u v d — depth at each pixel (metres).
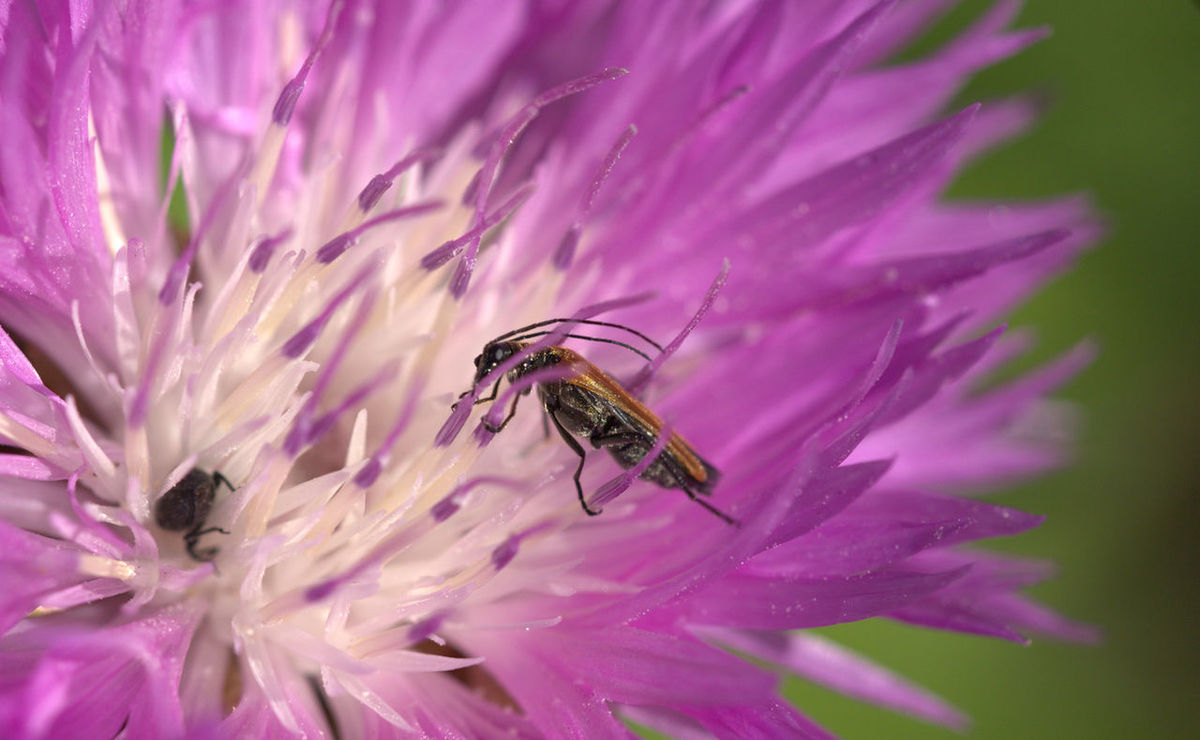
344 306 0.09
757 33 0.10
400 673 0.09
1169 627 0.12
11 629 0.08
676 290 0.10
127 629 0.09
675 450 0.09
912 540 0.09
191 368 0.09
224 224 0.10
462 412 0.09
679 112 0.10
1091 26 0.12
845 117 0.10
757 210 0.10
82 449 0.09
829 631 0.12
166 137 0.10
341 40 0.10
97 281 0.09
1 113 0.08
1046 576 0.10
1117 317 0.12
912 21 0.10
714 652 0.08
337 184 0.10
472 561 0.09
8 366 0.09
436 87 0.10
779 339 0.10
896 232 0.10
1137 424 0.12
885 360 0.09
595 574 0.09
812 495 0.09
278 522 0.09
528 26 0.10
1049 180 0.12
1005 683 0.12
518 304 0.10
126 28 0.09
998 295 0.10
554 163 0.10
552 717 0.09
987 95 0.12
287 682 0.09
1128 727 0.12
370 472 0.09
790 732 0.08
